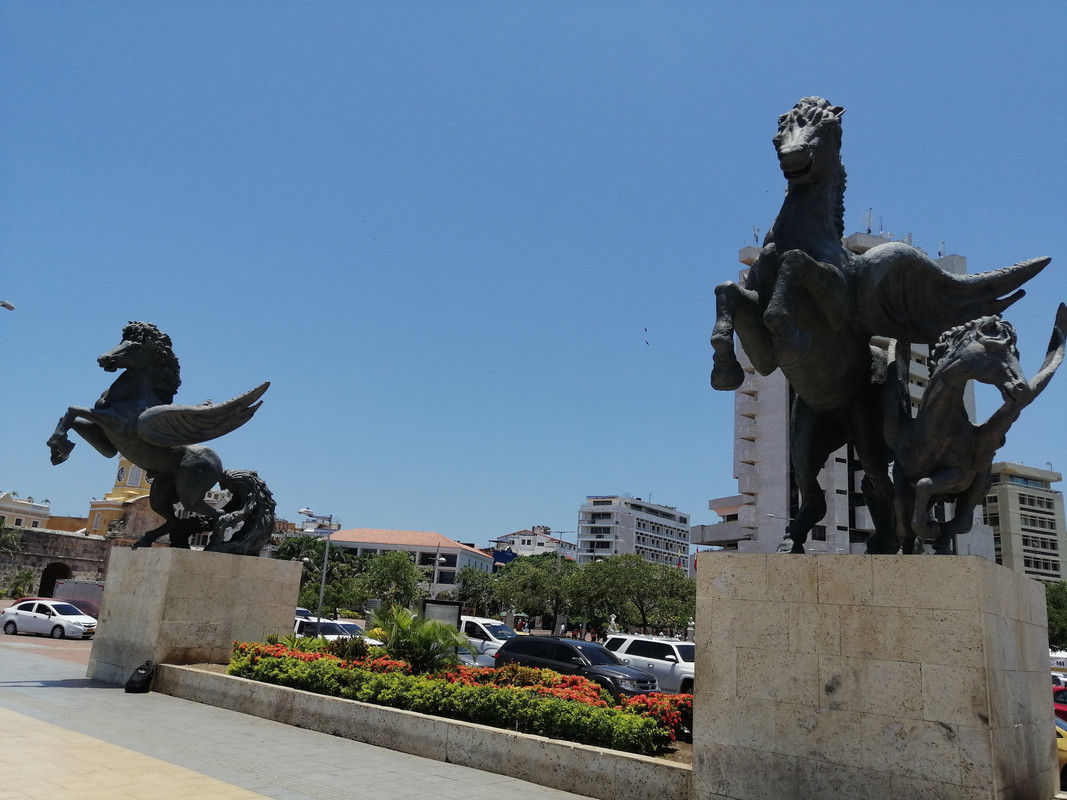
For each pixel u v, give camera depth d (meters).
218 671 12.21
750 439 48.66
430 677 10.42
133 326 12.82
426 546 91.00
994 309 7.21
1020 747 5.81
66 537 52.16
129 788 6.46
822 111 6.64
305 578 56.81
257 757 8.21
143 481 63.59
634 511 121.50
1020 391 5.96
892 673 5.64
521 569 68.31
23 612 28.69
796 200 6.72
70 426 12.45
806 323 6.53
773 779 5.99
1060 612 46.41
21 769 6.79
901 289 6.73
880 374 7.09
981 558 5.52
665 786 6.84
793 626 6.16
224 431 13.28
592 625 57.81
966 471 6.23
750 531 47.28
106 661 13.45
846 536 41.69
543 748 7.85
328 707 10.04
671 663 18.61
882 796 5.49
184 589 12.82
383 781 7.49
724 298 6.34
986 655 5.34
